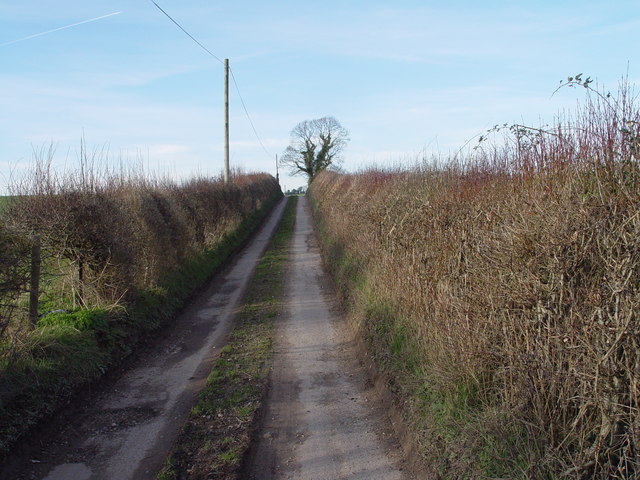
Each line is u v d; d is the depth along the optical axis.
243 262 17.33
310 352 7.93
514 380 4.02
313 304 11.02
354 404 6.00
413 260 6.79
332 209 20.20
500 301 4.23
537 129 5.09
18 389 5.21
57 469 4.59
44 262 7.86
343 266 12.31
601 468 3.06
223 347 8.19
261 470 4.62
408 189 9.11
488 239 4.68
